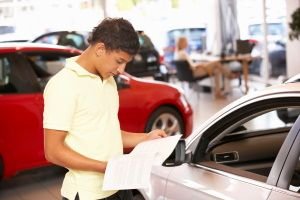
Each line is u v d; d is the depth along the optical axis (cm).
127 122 527
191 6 1318
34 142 466
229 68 1029
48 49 499
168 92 566
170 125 570
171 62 1245
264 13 1091
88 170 197
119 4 1224
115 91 209
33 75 478
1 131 449
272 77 1122
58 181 514
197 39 1325
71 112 190
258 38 1142
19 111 458
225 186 227
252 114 244
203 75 991
